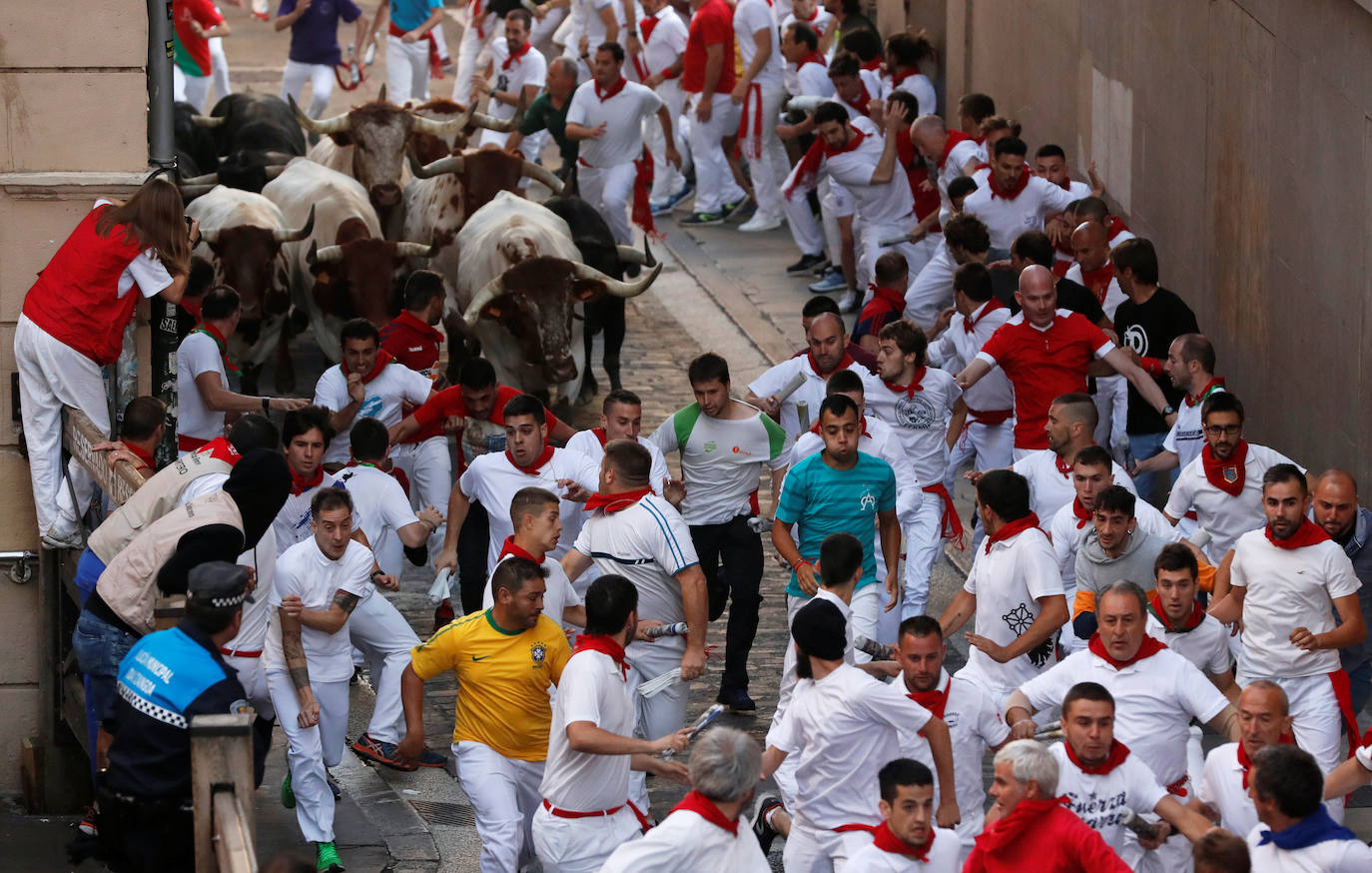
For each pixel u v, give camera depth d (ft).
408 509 84.48
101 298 75.15
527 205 130.31
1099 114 136.67
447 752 83.92
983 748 64.75
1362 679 81.66
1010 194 121.60
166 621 59.00
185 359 94.12
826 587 69.41
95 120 79.20
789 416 90.89
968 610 75.61
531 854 68.90
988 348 95.40
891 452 84.02
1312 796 54.70
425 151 143.84
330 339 126.41
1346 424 98.84
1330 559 72.64
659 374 139.03
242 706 55.83
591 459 83.41
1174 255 123.65
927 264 135.23
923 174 143.64
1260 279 109.81
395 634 80.33
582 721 60.80
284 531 82.33
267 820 76.89
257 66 237.86
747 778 54.49
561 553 83.56
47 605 81.10
